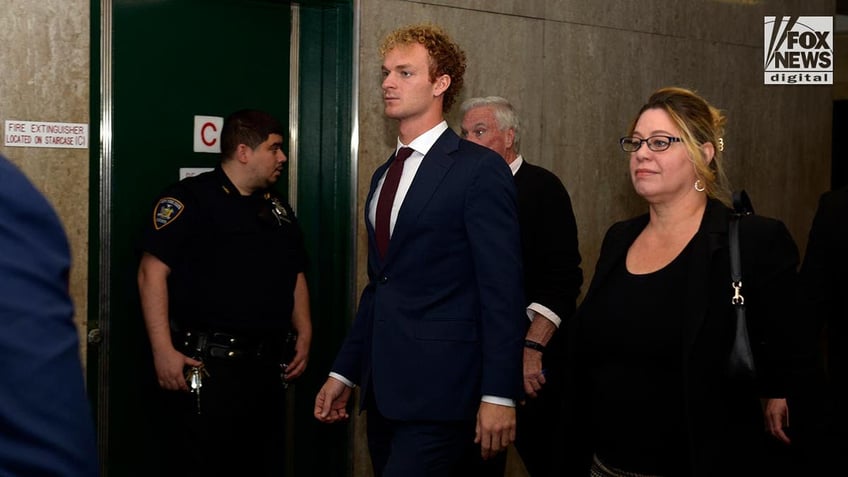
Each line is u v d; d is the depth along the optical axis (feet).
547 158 13.58
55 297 2.04
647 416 6.06
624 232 6.82
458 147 7.77
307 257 10.94
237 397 9.82
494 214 7.47
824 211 8.48
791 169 16.92
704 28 15.35
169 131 10.65
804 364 5.97
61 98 9.73
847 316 8.28
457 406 7.51
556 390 10.21
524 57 13.23
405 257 7.64
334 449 12.18
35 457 1.90
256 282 9.96
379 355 7.68
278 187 11.64
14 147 9.49
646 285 6.29
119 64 10.23
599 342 6.41
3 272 1.95
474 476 9.41
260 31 11.30
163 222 9.70
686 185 6.40
